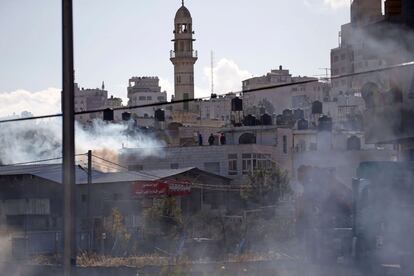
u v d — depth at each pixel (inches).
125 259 2812.5
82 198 4845.0
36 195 4719.5
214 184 5654.5
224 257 2903.5
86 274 2253.9
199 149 6540.4
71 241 1045.8
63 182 1051.9
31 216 4694.9
